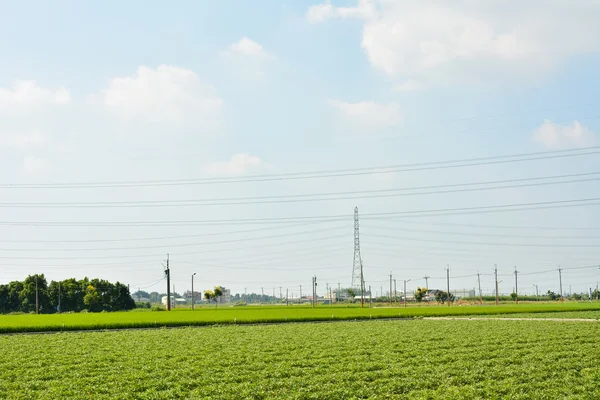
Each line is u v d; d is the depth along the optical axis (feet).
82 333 207.92
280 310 424.05
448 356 130.11
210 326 244.01
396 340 166.40
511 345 150.51
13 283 638.12
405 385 98.68
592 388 96.22
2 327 215.72
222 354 137.28
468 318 280.72
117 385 99.30
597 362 122.21
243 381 103.50
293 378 104.88
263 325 247.09
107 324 233.14
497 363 121.49
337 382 101.76
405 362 122.42
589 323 231.91
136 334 199.72
